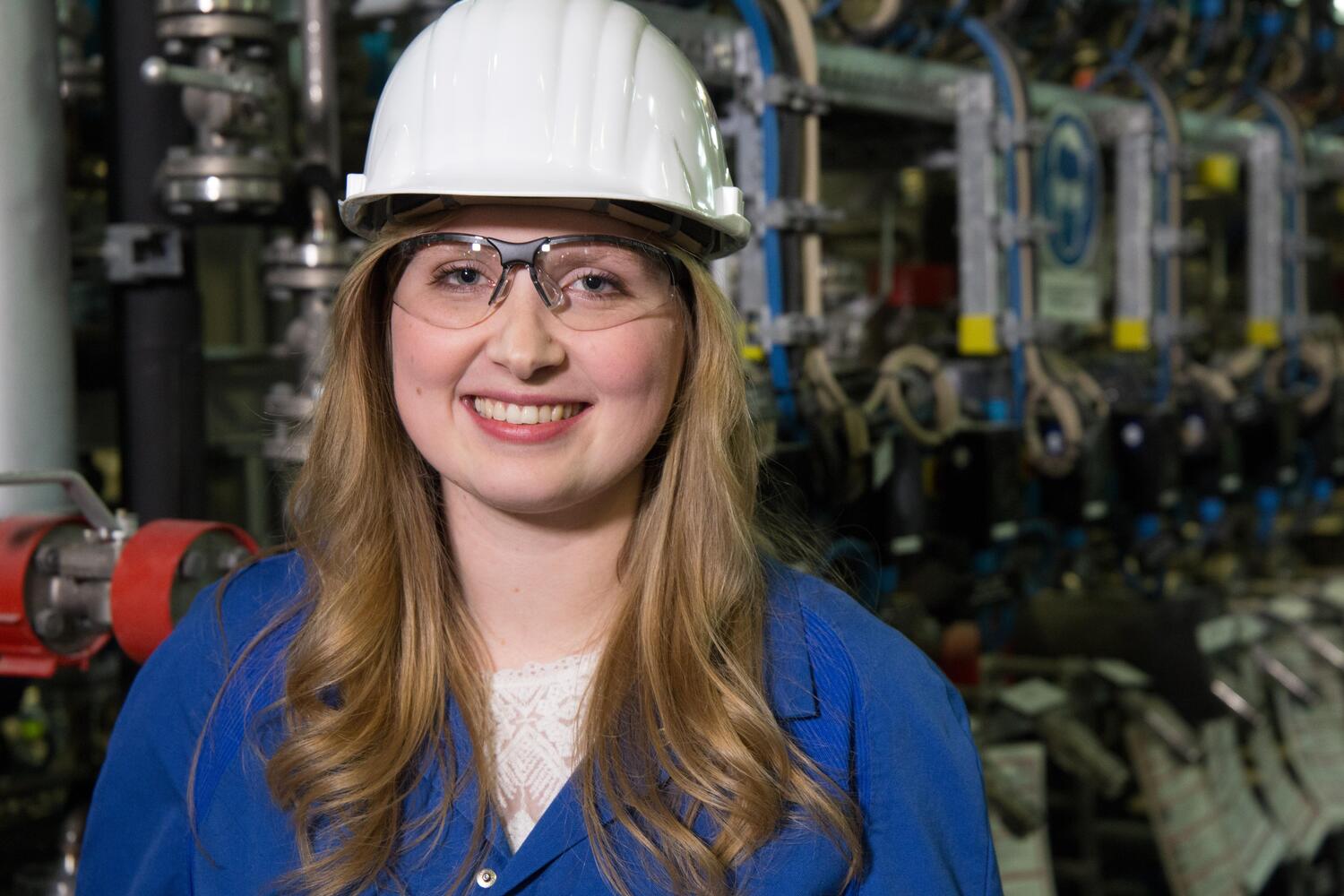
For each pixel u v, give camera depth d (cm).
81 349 179
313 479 104
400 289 95
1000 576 236
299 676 97
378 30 184
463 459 93
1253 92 341
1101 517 268
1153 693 269
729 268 199
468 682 98
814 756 97
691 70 101
